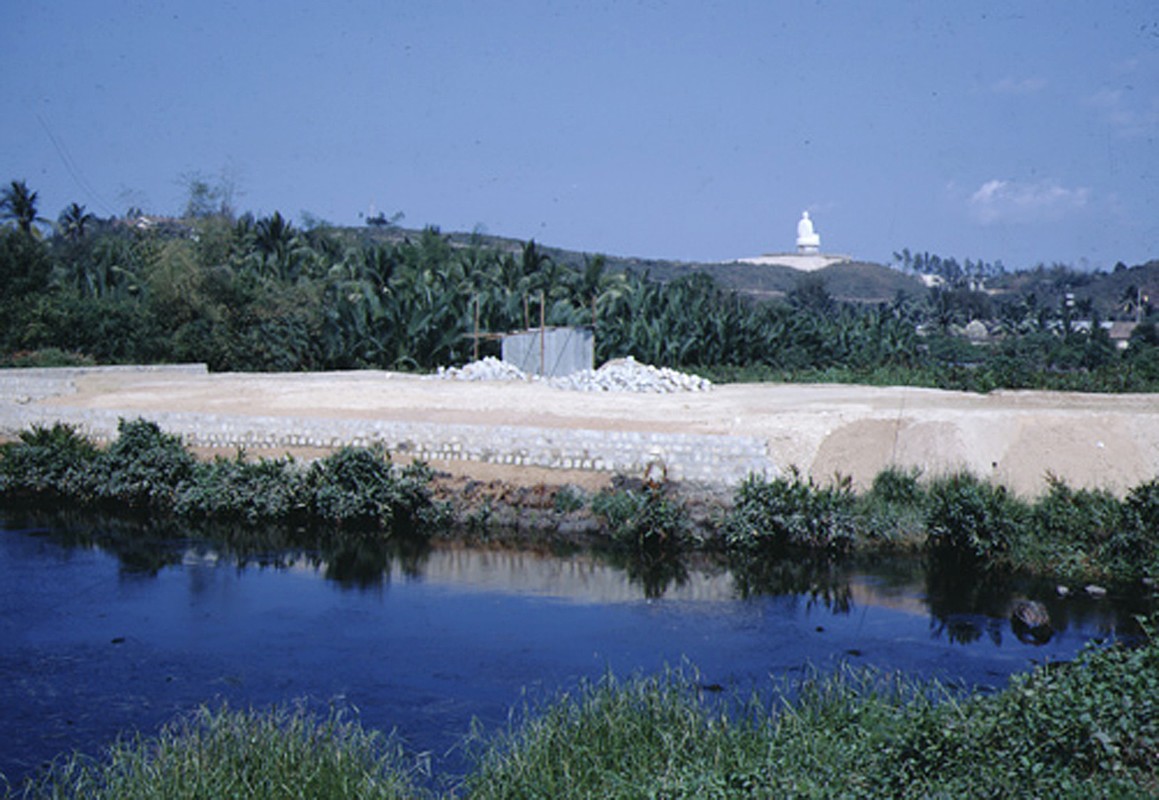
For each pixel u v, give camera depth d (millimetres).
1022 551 20812
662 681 15125
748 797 10031
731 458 23719
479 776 11539
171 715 14336
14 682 15633
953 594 19578
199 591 20469
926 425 24750
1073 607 18641
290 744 11688
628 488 24281
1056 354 60531
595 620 18469
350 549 23562
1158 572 19422
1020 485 23406
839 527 22031
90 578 21344
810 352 55969
